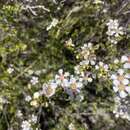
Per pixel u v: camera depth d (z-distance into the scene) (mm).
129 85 162
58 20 212
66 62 201
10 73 197
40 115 202
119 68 178
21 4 204
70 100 193
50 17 214
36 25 211
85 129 195
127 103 188
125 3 206
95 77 186
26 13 212
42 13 215
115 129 208
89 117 208
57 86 182
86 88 204
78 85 176
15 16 207
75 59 203
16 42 201
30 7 199
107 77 182
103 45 202
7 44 200
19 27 207
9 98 194
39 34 209
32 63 200
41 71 198
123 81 162
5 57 201
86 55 192
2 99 192
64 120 201
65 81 177
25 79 198
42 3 216
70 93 187
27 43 204
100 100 201
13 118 195
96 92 195
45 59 202
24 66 201
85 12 212
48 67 200
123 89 162
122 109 187
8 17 205
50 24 206
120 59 193
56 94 188
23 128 186
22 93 195
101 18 212
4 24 202
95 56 192
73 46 203
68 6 219
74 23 209
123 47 207
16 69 200
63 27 206
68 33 207
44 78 195
